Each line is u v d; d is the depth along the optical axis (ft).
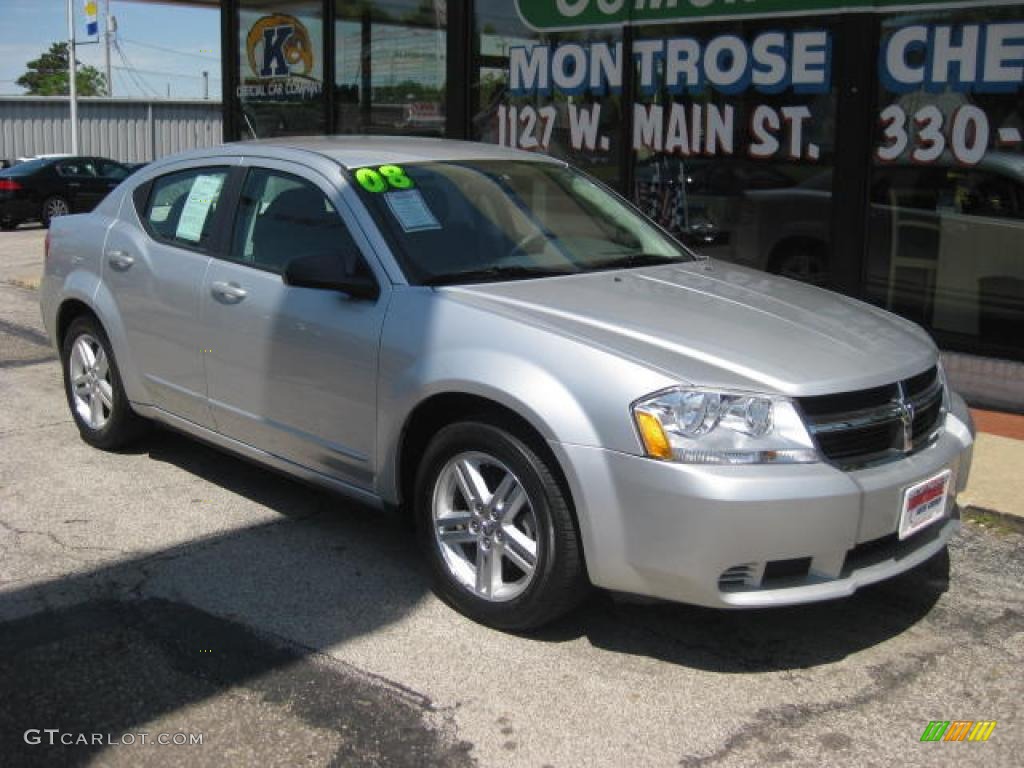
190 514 16.87
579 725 11.20
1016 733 11.18
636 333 12.41
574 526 12.12
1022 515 16.60
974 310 23.54
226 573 14.73
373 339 13.79
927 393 13.04
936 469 12.54
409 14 33.71
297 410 15.05
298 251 15.26
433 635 13.02
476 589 13.16
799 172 25.53
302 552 15.44
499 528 12.85
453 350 12.89
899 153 24.04
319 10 36.52
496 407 12.64
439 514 13.50
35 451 19.92
